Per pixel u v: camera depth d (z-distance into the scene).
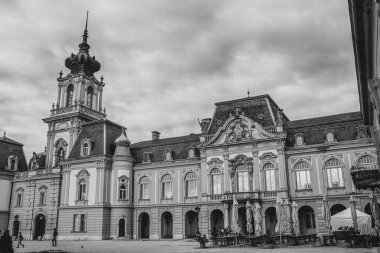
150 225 63.44
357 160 50.06
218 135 58.56
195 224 61.50
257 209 43.06
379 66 13.77
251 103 59.59
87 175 66.19
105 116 84.38
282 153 53.81
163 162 64.81
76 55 81.88
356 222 35.91
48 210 70.69
